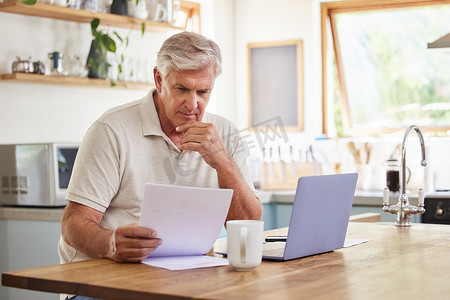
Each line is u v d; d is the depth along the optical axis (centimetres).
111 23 377
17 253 321
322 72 480
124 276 149
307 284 140
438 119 466
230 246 156
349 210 191
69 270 157
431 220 367
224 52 483
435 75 463
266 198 403
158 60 198
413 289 135
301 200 169
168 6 397
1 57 338
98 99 389
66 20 365
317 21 473
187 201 166
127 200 205
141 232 162
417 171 414
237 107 495
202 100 200
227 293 130
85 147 198
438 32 459
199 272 154
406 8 460
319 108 474
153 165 209
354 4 469
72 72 359
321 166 443
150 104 212
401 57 469
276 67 482
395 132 476
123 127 204
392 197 372
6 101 340
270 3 482
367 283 141
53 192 313
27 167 321
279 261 170
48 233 310
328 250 186
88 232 176
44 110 359
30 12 339
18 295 323
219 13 477
